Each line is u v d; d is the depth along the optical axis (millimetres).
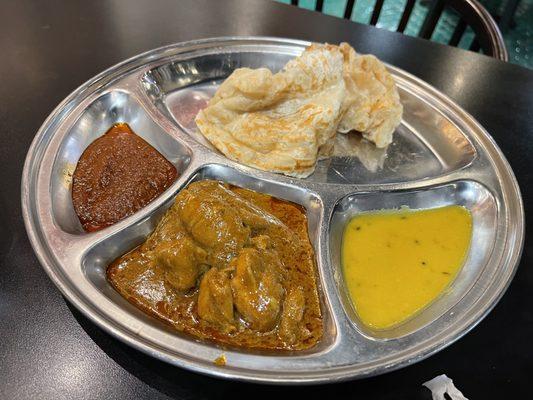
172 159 241
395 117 256
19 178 218
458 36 368
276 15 352
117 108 256
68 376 155
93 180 217
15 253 188
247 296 169
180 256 175
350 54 260
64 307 172
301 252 205
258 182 229
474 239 221
